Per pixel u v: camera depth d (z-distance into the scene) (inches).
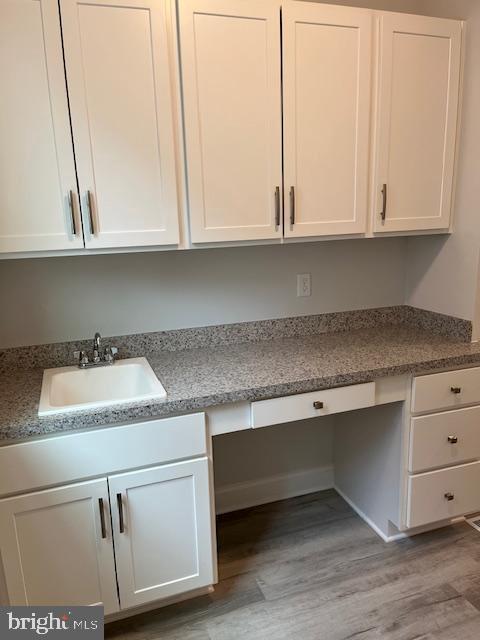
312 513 97.7
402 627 70.0
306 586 78.4
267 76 71.0
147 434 64.3
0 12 59.2
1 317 77.6
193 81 67.6
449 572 80.4
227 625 71.3
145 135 67.2
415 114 80.9
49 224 65.8
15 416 61.0
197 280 87.1
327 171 77.3
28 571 62.8
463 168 85.3
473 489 87.5
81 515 63.6
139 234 69.8
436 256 93.4
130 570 67.8
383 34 75.9
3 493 59.6
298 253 93.0
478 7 78.7
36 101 62.3
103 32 63.0
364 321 100.3
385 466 86.7
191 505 69.1
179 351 87.5
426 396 79.6
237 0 67.4
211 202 72.0
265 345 90.3
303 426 101.7
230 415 69.3
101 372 78.7
